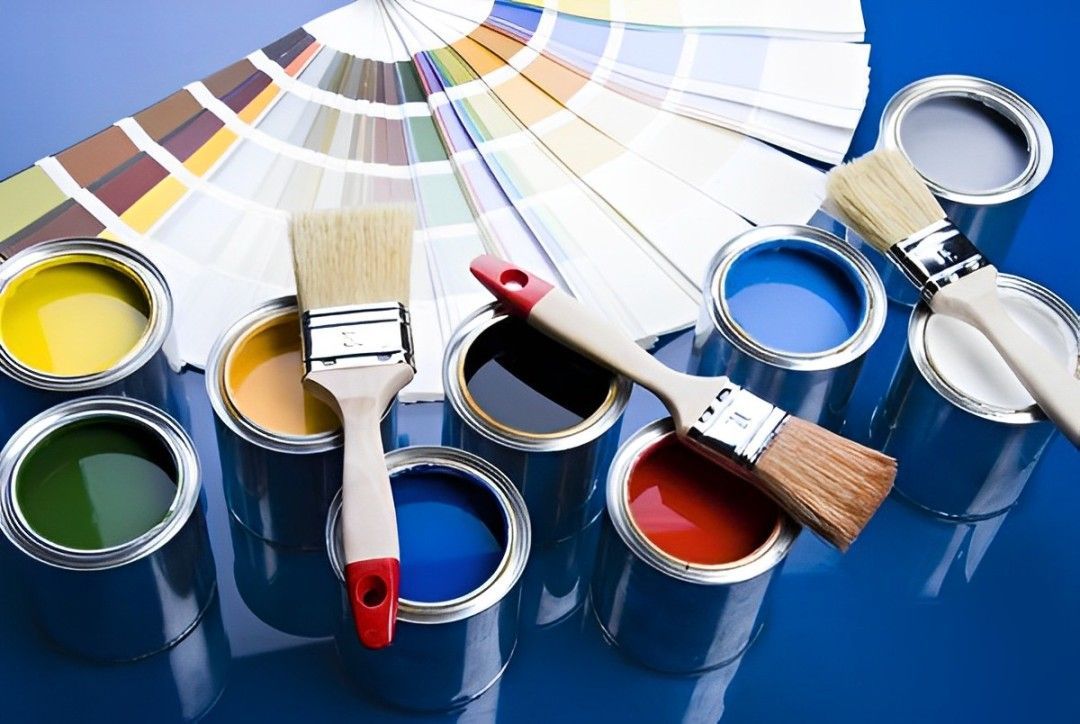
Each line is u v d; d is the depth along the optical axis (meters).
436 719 1.15
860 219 1.26
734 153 1.49
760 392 1.23
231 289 1.35
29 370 1.13
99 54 1.54
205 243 1.38
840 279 1.30
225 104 1.49
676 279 1.39
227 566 1.23
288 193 1.42
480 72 1.53
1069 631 1.25
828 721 1.18
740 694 1.19
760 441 1.08
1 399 1.15
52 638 1.17
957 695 1.20
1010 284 1.30
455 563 1.07
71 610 1.09
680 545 1.09
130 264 1.23
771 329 1.25
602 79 1.54
